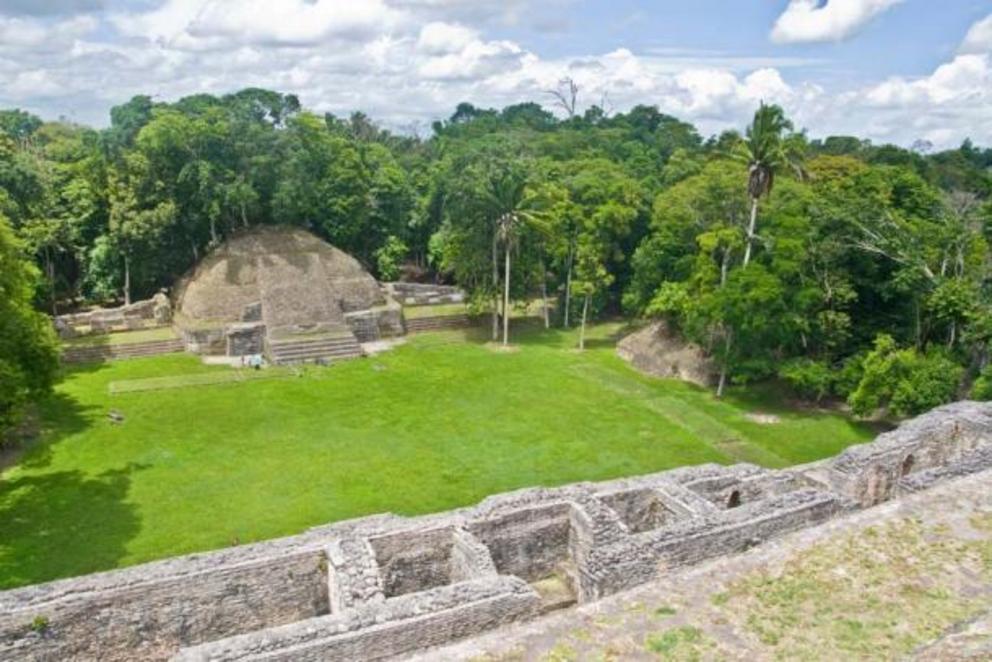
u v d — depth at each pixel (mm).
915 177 41688
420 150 86688
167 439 27781
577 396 34375
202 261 46438
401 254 55562
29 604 13742
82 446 26906
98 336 41031
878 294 35250
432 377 36938
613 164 58719
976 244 33375
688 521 16734
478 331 47344
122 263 45500
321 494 23516
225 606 15039
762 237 35281
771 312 32031
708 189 41312
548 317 49688
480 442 28359
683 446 28594
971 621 11203
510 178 42344
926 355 31828
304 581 15508
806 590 12227
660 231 43656
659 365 38594
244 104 50188
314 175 51594
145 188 45625
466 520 16938
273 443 27688
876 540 13812
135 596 14359
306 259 46344
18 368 22656
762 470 21000
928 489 16344
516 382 36375
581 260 43500
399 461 26312
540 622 11367
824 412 33062
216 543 20344
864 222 34312
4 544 20047
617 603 11820
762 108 33969
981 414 23188
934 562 13094
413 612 13047
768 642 10922
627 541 15773
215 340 40281
